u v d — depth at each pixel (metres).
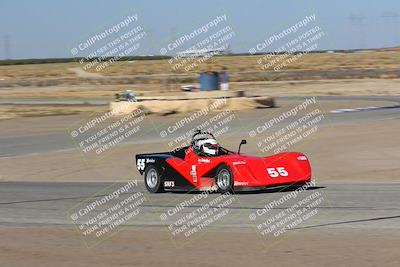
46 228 19.84
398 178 29.27
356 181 28.64
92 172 36.47
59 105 95.94
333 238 16.19
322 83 136.25
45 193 28.28
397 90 107.44
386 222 18.05
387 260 13.66
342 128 50.00
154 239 17.33
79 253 15.88
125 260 14.86
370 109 68.75
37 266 14.67
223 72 88.25
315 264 13.62
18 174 37.50
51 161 41.53
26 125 65.94
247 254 14.93
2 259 15.52
